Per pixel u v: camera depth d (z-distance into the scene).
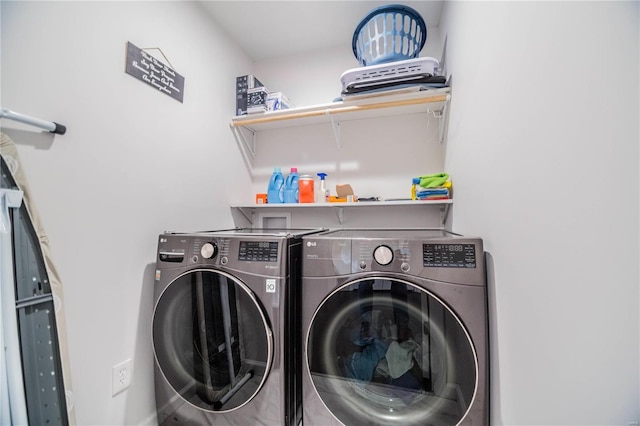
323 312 0.99
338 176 1.95
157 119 1.26
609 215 0.40
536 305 0.58
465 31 1.12
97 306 0.97
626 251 0.37
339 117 1.85
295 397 1.05
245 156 2.03
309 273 1.01
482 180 0.91
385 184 1.85
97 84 0.99
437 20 1.75
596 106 0.42
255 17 1.71
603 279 0.41
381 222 1.85
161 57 1.29
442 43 1.66
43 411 0.75
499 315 0.77
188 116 1.46
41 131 0.82
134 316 1.11
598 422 0.42
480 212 0.94
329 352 0.99
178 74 1.39
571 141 0.47
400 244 0.94
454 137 1.35
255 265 1.01
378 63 1.47
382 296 0.94
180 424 1.08
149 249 1.20
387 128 1.86
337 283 0.98
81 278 0.92
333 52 2.02
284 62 2.12
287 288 1.01
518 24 0.65
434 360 0.89
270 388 0.98
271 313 0.98
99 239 0.98
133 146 1.13
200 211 1.55
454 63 1.33
